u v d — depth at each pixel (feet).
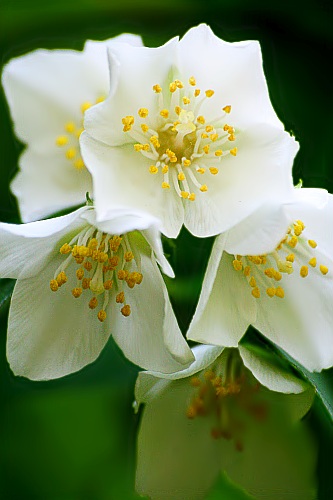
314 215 0.82
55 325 0.83
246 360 0.82
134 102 0.81
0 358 0.89
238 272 0.83
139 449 0.85
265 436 0.87
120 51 0.79
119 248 0.83
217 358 0.86
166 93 0.82
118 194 0.80
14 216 0.89
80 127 0.87
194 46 0.80
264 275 0.84
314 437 0.86
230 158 0.81
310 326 0.84
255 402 0.87
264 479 0.86
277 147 0.80
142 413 0.86
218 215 0.80
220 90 0.82
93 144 0.80
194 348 0.84
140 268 0.82
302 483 0.86
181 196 0.81
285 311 0.84
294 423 0.86
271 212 0.78
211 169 0.81
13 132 0.90
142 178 0.81
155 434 0.86
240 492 0.88
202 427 0.86
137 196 0.80
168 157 0.82
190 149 0.83
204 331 0.80
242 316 0.82
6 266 0.81
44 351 0.83
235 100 0.81
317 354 0.83
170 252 0.85
